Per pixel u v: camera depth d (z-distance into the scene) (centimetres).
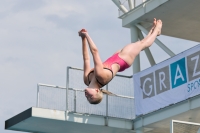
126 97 4231
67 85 4069
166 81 3934
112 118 4166
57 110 4016
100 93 1791
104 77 1769
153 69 4050
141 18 4556
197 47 3716
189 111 3778
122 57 1838
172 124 3409
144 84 4106
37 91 3997
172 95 3878
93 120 4109
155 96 4006
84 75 1836
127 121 4203
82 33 1825
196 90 3694
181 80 3816
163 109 3944
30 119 4050
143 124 4106
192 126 3450
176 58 3872
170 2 4291
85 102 4112
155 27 1953
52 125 4216
